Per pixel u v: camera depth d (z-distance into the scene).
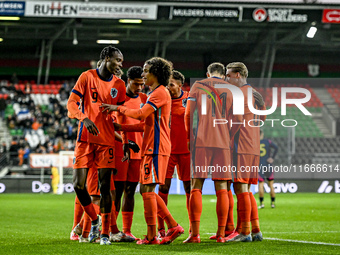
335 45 47.84
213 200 24.72
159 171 8.59
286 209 19.55
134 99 9.95
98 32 43.59
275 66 52.31
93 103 8.57
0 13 32.81
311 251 7.81
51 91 46.78
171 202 23.58
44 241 9.28
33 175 34.53
